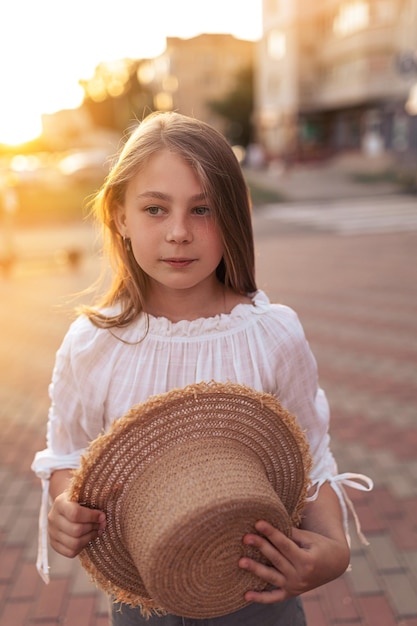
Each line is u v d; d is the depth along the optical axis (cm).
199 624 130
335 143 4047
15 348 645
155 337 129
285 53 4034
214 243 121
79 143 3928
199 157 116
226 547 103
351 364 554
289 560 106
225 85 6209
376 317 710
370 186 2478
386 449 391
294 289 873
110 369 129
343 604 261
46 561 134
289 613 140
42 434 433
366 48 3509
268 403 112
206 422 110
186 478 103
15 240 1556
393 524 312
